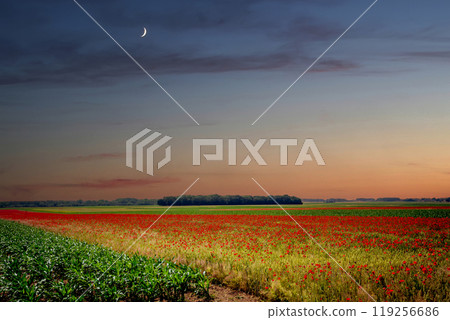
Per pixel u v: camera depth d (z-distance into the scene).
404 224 31.50
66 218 56.00
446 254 15.20
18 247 20.62
